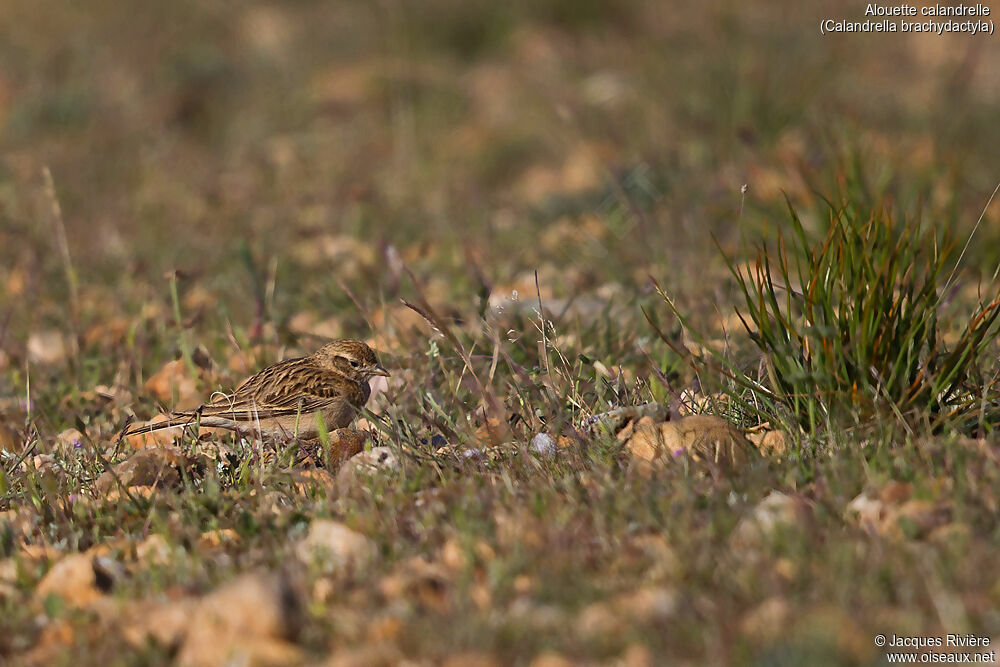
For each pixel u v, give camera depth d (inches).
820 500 313.3
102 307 651.5
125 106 1070.4
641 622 258.5
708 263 610.9
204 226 813.2
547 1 1207.6
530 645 254.5
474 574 294.5
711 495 321.1
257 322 558.3
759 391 389.4
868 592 262.4
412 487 350.3
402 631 265.9
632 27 1162.6
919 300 386.9
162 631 275.6
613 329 528.1
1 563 331.3
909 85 983.6
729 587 269.3
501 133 970.1
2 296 676.7
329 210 837.2
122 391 498.0
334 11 1269.7
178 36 1240.2
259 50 1198.9
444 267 704.4
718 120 866.1
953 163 687.1
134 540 335.0
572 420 394.0
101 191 889.5
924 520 295.7
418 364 481.1
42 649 276.4
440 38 1195.9
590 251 702.5
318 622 275.4
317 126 1042.7
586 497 326.3
